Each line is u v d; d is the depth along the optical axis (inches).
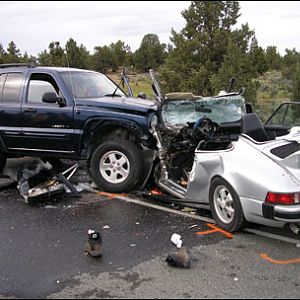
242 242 198.7
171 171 264.4
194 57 715.4
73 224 225.6
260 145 203.3
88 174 298.8
